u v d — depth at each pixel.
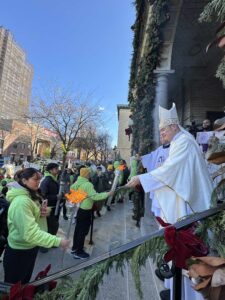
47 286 1.34
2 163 19.88
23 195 2.89
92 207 5.17
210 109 10.08
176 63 9.05
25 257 2.90
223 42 1.06
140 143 7.22
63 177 8.95
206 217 1.16
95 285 1.09
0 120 38.50
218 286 0.85
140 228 5.59
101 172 10.65
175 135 2.68
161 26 6.51
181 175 2.20
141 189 2.22
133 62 10.27
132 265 1.07
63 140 17.44
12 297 1.32
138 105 8.00
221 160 1.08
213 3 1.12
